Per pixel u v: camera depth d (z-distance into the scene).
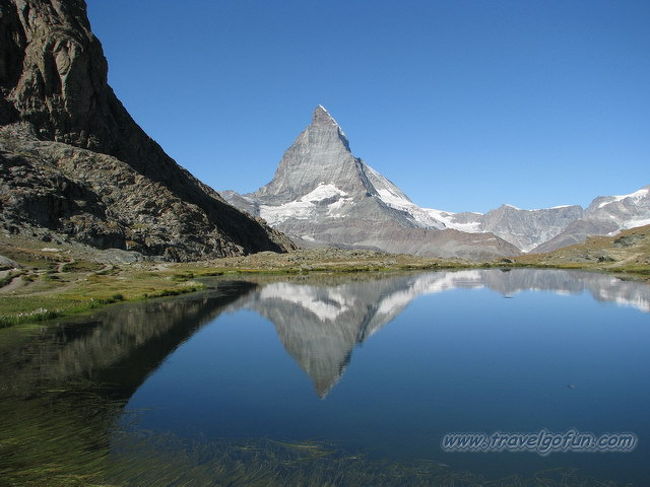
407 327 58.59
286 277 138.25
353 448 24.05
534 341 50.78
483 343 49.94
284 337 51.62
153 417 27.94
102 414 28.23
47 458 22.39
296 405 30.39
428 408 30.19
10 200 169.00
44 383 33.84
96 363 39.25
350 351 45.72
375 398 31.94
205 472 21.17
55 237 170.62
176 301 78.75
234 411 29.14
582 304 80.06
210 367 38.94
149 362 40.03
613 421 28.36
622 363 42.06
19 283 92.56
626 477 21.58
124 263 165.25
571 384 35.75
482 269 185.38
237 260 196.38
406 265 192.50
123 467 21.48
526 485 20.64
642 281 125.06
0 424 26.45
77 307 64.94
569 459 23.34
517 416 28.94
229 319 62.31
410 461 22.70
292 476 20.98
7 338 47.47
